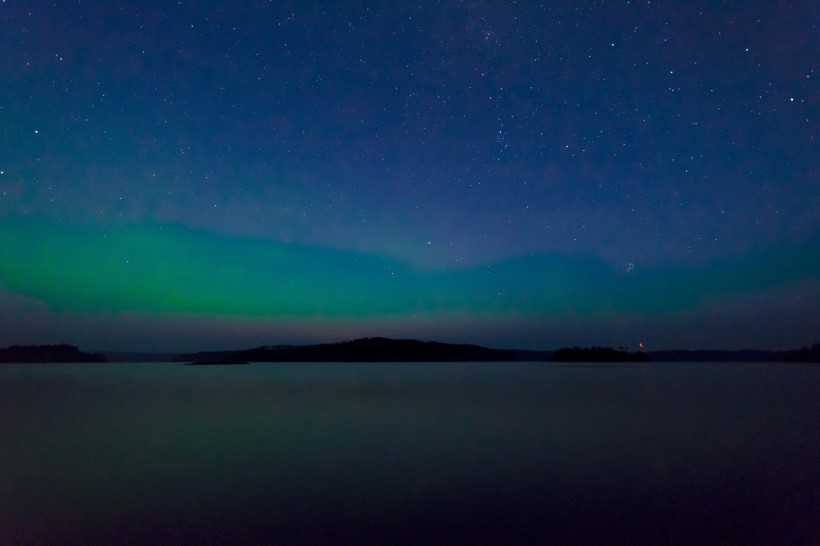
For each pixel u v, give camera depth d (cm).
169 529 403
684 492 488
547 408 1033
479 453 637
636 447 665
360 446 677
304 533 396
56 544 379
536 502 461
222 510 443
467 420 880
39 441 715
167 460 609
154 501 466
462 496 478
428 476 539
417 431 779
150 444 695
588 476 538
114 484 516
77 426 834
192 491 492
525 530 400
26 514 435
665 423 841
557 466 577
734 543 379
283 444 691
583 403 1116
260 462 598
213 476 542
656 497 474
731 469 563
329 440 715
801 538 386
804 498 470
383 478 533
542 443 692
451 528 404
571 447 667
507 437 730
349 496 477
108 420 895
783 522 416
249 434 760
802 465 577
